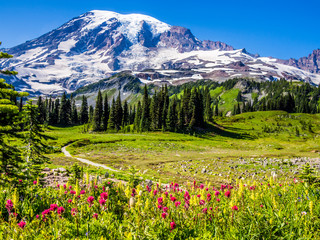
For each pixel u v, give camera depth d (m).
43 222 5.12
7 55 11.20
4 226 4.90
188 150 79.88
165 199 5.90
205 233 4.61
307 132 141.88
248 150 87.94
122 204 6.53
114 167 42.53
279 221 4.70
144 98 130.12
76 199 6.52
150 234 4.42
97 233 4.81
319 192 6.82
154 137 102.06
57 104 168.75
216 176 31.81
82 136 91.25
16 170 11.41
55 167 26.45
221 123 164.88
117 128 140.25
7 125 11.14
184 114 134.12
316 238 4.21
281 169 32.66
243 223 4.84
